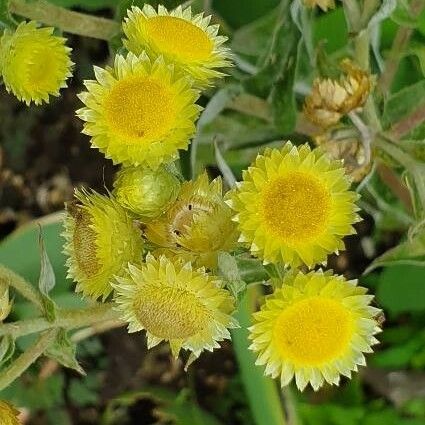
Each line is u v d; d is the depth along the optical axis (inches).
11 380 7.5
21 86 7.9
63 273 10.0
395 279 10.2
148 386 12.1
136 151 7.3
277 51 9.1
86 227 7.4
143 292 7.2
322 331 7.3
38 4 8.4
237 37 10.0
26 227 10.0
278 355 7.3
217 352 12.1
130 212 7.4
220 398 12.0
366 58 8.3
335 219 7.3
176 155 7.4
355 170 8.6
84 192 7.5
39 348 7.6
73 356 7.7
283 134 9.5
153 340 7.3
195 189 7.4
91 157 12.1
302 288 7.2
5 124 12.2
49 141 12.2
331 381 7.4
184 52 7.6
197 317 7.2
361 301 7.3
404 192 9.7
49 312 7.6
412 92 9.4
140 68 7.4
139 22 7.6
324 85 7.9
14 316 9.8
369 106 8.5
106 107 7.4
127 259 7.4
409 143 8.5
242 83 9.3
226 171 9.0
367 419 10.7
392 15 8.1
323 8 8.3
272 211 7.2
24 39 7.9
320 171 7.2
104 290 7.4
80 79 11.9
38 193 12.3
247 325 9.3
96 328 11.1
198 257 7.4
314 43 9.9
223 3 10.9
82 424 12.2
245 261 7.5
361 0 8.3
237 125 10.0
